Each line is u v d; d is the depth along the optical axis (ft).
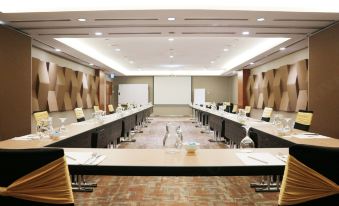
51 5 15.67
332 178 4.00
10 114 17.87
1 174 3.93
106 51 32.35
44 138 10.12
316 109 19.48
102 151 7.28
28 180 3.92
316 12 15.37
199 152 7.16
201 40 26.27
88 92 40.93
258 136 13.80
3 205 4.04
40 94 25.29
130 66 48.62
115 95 60.29
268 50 27.94
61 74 30.91
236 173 5.83
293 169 4.13
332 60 17.72
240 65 40.63
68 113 33.88
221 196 11.28
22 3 15.46
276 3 15.80
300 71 26.30
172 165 5.85
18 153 3.89
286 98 30.09
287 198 4.22
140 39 25.75
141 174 5.82
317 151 3.98
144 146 23.12
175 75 59.67
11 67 18.06
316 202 4.12
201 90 60.44
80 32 19.65
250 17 16.24
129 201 10.71
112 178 13.74
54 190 4.05
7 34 17.72
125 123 23.35
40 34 20.21
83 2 15.47
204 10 14.98
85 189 11.82
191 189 12.16
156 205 10.30
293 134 11.69
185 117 56.80
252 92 43.16
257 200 10.80
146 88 59.72
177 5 15.21
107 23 17.40
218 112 29.35
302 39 22.22
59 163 4.02
